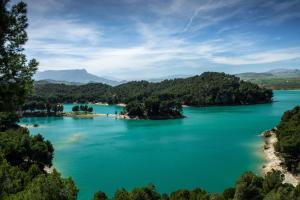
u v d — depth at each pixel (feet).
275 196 163.73
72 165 372.58
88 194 276.41
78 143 515.09
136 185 297.33
